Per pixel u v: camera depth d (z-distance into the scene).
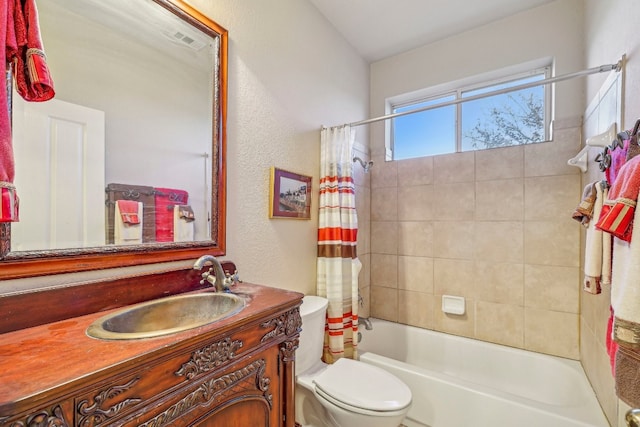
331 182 1.87
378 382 1.38
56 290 0.78
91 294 0.85
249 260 1.42
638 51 1.05
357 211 2.38
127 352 0.59
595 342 1.48
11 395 0.44
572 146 1.83
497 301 2.05
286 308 0.97
